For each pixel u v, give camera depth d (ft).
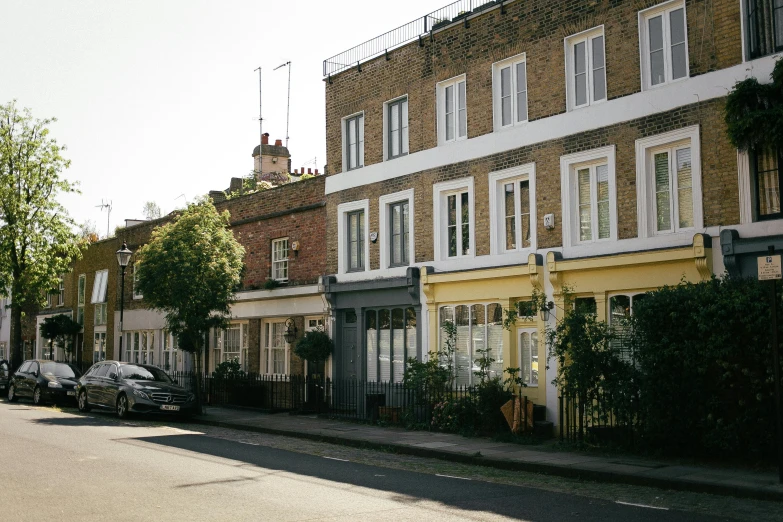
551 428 53.83
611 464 40.81
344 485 35.63
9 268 109.81
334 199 76.18
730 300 38.99
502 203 60.54
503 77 61.11
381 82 71.56
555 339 53.31
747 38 45.73
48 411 77.71
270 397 79.77
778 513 30.01
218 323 76.95
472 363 61.57
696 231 47.32
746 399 38.99
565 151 55.26
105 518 27.73
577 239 54.65
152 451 46.57
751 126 41.78
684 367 40.75
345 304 73.87
